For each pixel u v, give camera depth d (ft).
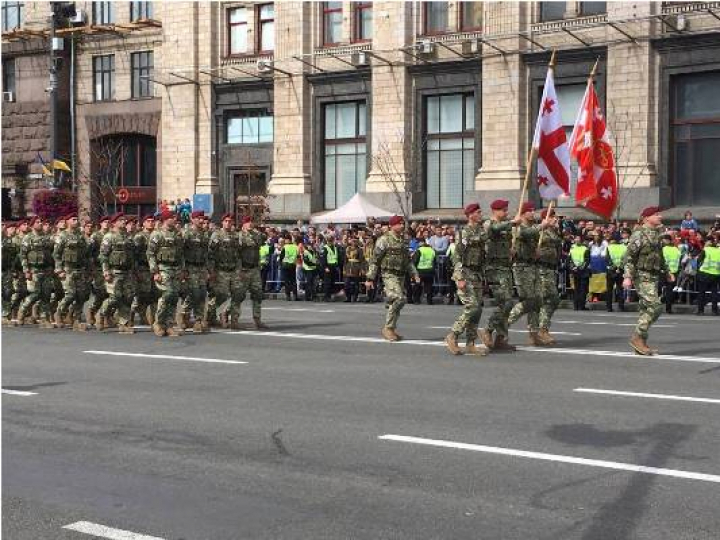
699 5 93.81
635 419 26.68
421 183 112.47
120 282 55.26
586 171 56.80
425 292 85.56
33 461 23.03
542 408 28.58
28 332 56.34
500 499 19.03
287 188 120.98
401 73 112.68
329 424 26.73
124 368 39.14
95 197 137.39
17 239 63.87
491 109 106.42
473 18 109.19
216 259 55.93
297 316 66.54
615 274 72.28
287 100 121.19
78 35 136.87
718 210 94.07
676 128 97.40
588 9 101.30
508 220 43.11
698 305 71.15
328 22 119.85
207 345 47.55
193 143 128.47
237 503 19.13
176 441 24.97
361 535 16.90
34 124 140.05
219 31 127.54
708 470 21.03
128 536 17.13
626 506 18.39
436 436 24.91
